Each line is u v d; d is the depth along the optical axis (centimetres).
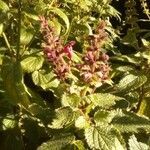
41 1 46
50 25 42
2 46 50
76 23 58
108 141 36
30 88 50
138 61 49
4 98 46
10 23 48
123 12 93
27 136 45
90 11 64
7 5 47
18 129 46
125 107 45
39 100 46
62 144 37
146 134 44
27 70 43
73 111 37
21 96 43
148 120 39
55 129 41
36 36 50
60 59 38
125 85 46
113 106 45
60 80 39
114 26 90
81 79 38
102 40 38
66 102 38
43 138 46
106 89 46
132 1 62
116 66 50
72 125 39
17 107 47
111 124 39
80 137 39
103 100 38
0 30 43
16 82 43
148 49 49
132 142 37
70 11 60
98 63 38
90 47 38
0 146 46
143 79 46
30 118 46
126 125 39
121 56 49
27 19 45
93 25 68
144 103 49
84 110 39
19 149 45
